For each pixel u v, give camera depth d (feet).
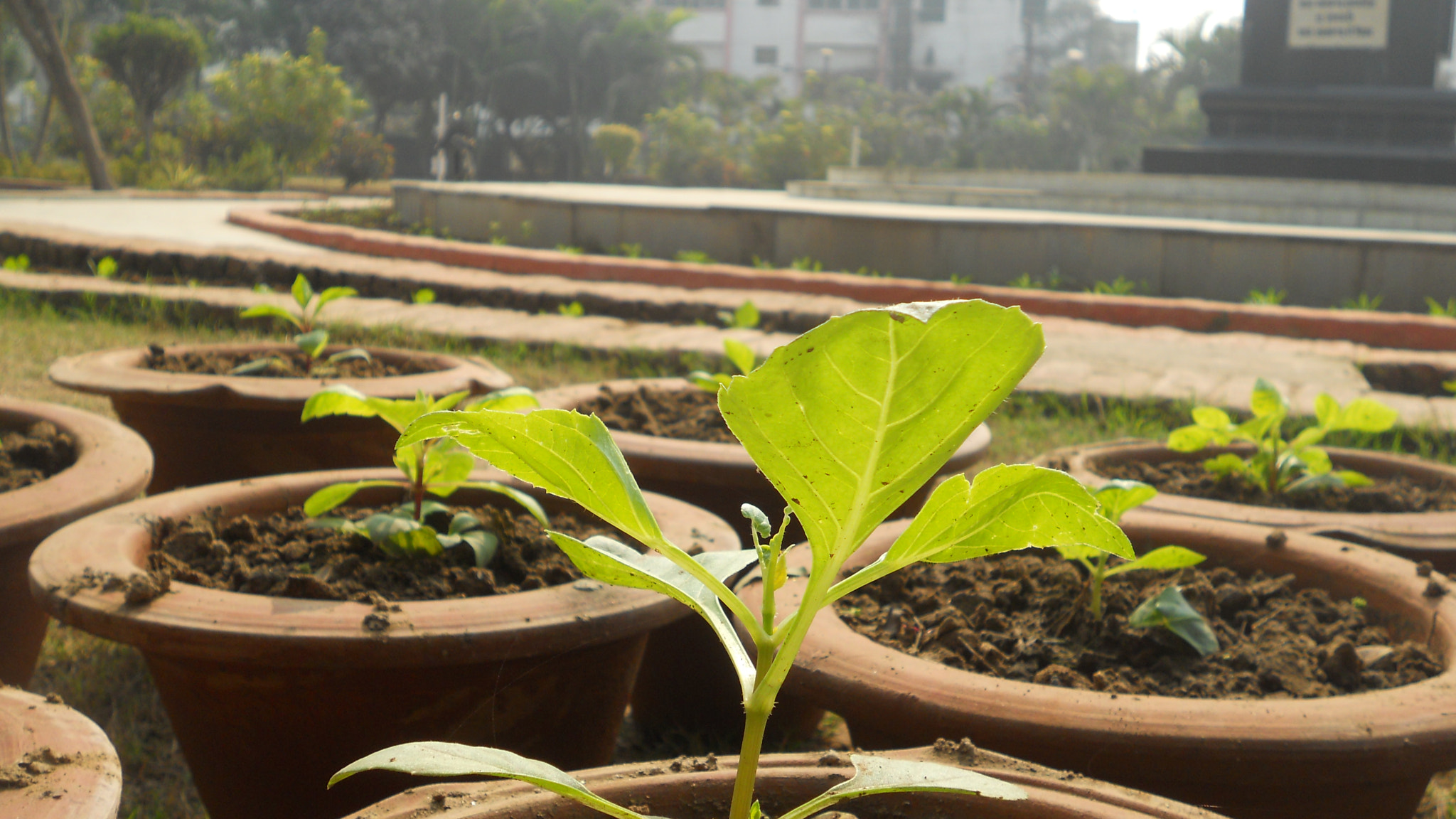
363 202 63.62
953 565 6.34
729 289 25.54
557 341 18.31
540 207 38.24
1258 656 5.10
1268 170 61.21
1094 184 61.16
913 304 1.62
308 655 4.41
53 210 45.73
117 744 6.83
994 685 4.26
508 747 5.05
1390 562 5.97
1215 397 15.24
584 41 130.31
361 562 5.59
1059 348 19.13
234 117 91.97
